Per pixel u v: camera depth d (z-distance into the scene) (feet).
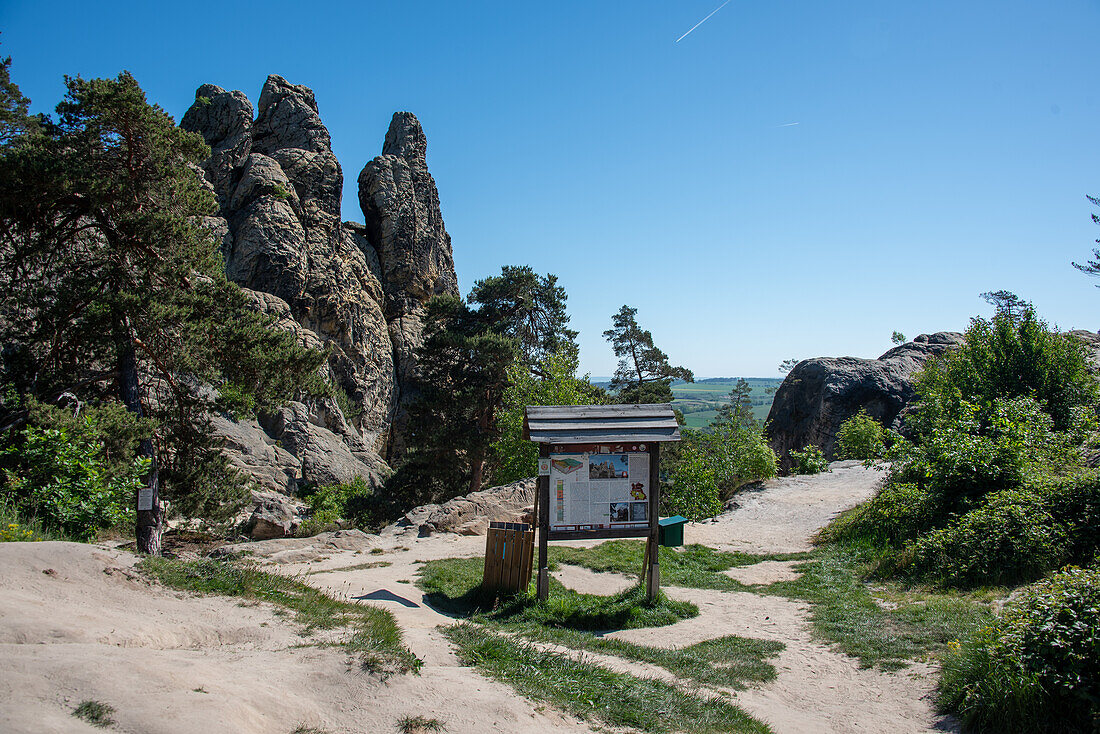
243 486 63.77
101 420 46.52
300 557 41.60
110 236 53.62
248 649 17.28
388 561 41.45
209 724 11.66
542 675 19.54
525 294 134.62
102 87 51.83
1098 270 83.15
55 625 14.83
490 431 126.11
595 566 41.83
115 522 33.78
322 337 145.89
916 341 134.82
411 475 117.39
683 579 40.47
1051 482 35.94
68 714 11.04
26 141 59.77
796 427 121.29
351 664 16.35
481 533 52.01
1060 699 17.20
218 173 150.71
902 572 36.73
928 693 20.97
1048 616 19.12
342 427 134.21
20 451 32.04
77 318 53.72
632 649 25.93
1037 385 64.54
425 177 194.70
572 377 102.68
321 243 153.79
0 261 54.90
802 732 18.86
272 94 168.04
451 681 17.19
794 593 36.65
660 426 33.76
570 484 33.63
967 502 39.78
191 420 60.95
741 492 76.64
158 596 19.92
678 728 17.52
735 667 24.58
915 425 62.08
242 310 61.72
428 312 135.74
